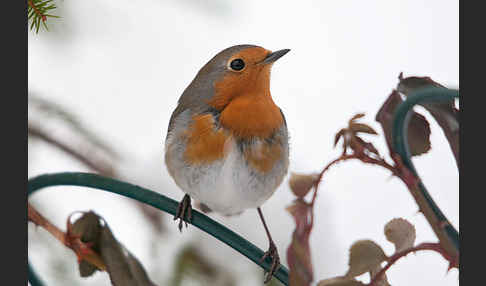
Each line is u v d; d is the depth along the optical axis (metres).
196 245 3.04
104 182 2.96
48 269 3.03
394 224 2.88
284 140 3.01
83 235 2.94
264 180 3.01
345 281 2.88
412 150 2.89
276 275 2.99
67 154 3.12
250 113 3.00
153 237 3.09
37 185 2.96
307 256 2.86
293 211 2.86
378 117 2.89
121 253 2.94
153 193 2.96
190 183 3.01
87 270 2.94
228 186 3.00
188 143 3.00
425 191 2.88
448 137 2.90
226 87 3.00
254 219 3.07
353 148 2.88
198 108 3.00
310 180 2.87
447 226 2.88
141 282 2.94
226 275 3.04
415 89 2.89
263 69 3.00
